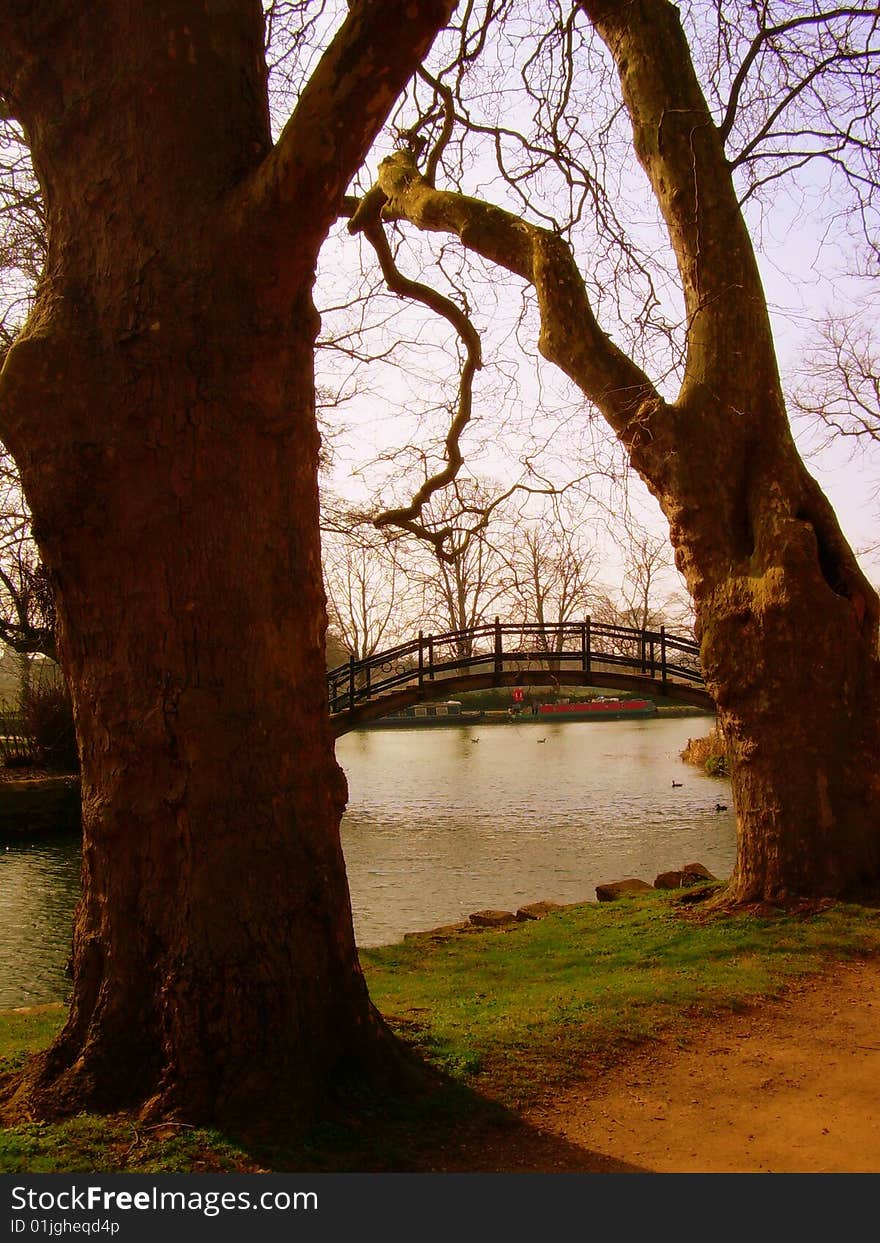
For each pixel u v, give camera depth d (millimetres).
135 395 3898
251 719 3949
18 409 3945
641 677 20188
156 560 3910
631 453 8922
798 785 8141
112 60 4051
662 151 8875
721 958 7062
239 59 4199
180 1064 3756
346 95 3629
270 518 4078
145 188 3973
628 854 16594
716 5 8688
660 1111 4492
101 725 4000
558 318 8945
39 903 14281
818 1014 5914
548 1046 5160
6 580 19156
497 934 9039
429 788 26375
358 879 15055
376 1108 4016
